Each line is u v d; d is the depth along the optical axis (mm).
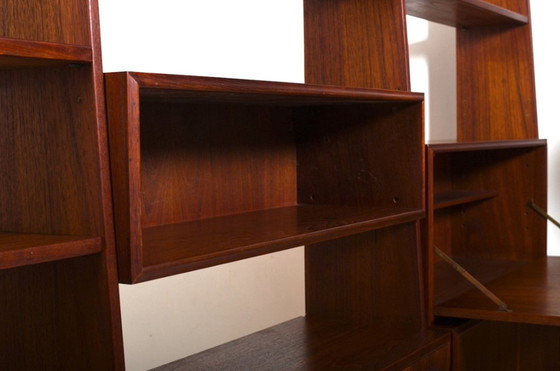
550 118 3328
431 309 2307
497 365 2529
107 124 1329
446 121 3576
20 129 1410
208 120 2137
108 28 3133
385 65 2230
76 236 1342
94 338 1383
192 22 3490
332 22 2330
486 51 3127
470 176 3186
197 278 3549
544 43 3320
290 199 2447
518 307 2240
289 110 2441
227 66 3658
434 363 2174
